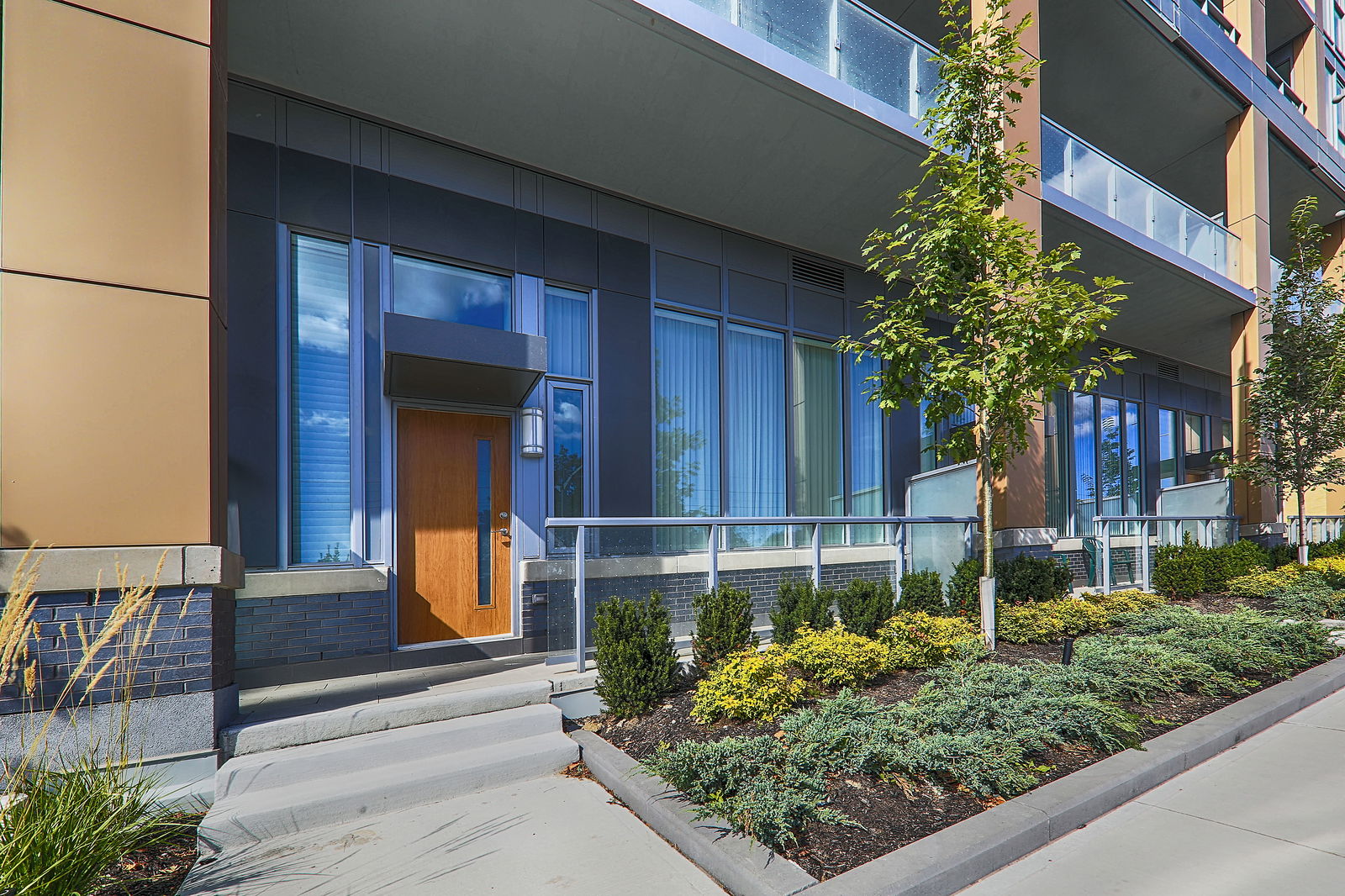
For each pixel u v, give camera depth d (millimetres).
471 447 6898
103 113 3895
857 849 3189
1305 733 5074
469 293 7184
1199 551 10883
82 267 3781
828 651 5262
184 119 4105
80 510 3695
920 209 8516
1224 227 12922
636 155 7383
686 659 6004
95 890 3055
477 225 7180
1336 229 16531
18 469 3584
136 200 3941
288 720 4230
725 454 8844
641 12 5617
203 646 3977
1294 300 12133
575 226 7840
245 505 5719
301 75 6035
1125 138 13203
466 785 4168
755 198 8328
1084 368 6242
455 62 5980
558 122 6820
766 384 9383
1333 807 3814
